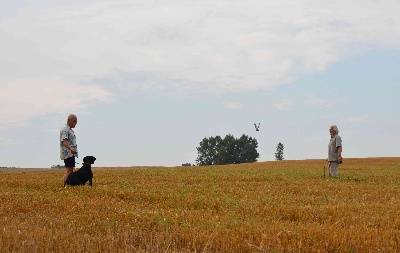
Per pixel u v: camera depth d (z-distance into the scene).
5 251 7.84
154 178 26.42
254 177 27.02
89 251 7.98
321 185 21.14
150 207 13.54
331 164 27.92
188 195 16.03
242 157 158.75
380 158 80.19
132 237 8.94
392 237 9.01
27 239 8.52
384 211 12.88
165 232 9.27
